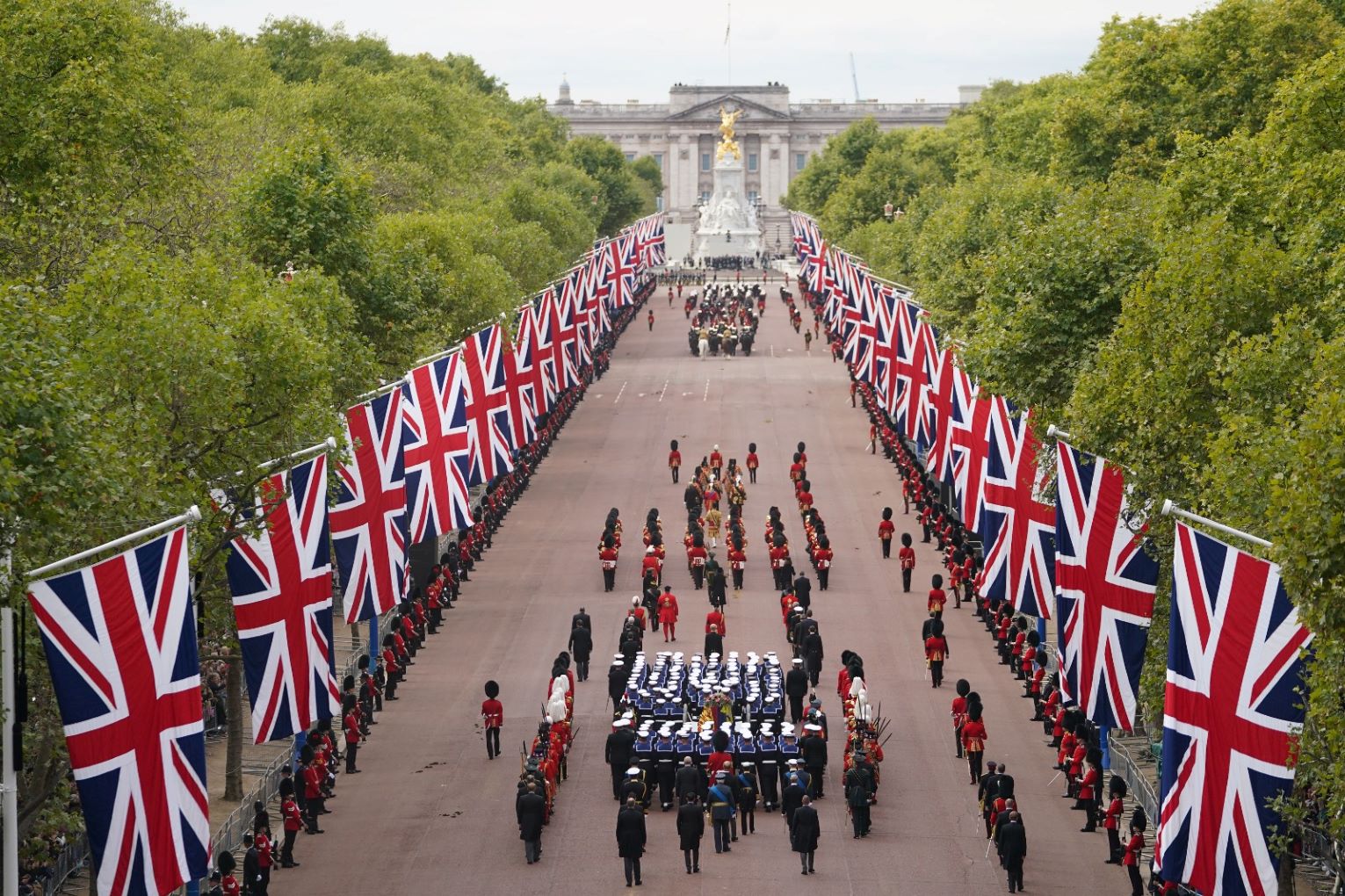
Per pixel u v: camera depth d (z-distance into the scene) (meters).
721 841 57.47
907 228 158.12
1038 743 69.38
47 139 79.69
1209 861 40.78
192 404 54.91
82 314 54.47
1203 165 73.19
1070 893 53.78
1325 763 40.28
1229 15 114.50
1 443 38.34
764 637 85.00
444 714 73.56
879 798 63.03
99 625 38.56
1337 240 58.50
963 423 81.69
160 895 39.97
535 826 56.19
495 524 109.19
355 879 55.41
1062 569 55.59
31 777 45.22
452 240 114.38
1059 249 71.00
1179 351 54.34
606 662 81.38
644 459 131.62
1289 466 39.97
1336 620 36.75
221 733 71.62
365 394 75.00
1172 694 41.28
